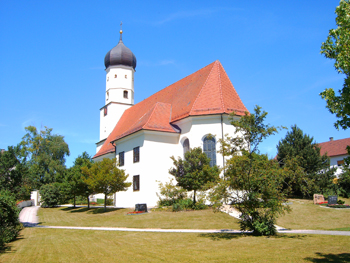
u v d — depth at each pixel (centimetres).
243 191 1579
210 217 2152
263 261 1015
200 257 1111
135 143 3184
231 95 3120
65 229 2009
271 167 1519
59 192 4022
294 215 2220
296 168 1543
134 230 1862
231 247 1273
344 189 3519
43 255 1206
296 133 3509
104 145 4653
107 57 5131
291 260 1013
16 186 2062
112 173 2827
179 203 2597
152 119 3128
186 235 1616
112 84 5091
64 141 6969
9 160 2127
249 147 1648
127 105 5109
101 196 4428
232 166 1519
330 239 1376
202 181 2341
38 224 2342
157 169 2989
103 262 1080
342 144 4812
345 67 852
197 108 2947
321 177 3281
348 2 898
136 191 3064
